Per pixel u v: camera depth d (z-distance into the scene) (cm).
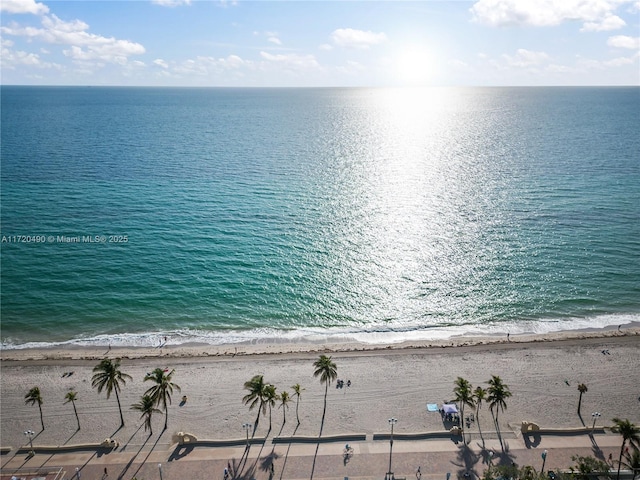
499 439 6222
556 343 8375
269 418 6606
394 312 9419
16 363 7856
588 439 6209
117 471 5712
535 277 10475
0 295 9781
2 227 12756
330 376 6656
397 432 6350
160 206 14475
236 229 12912
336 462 5853
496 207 14425
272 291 10038
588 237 12175
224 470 5700
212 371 7644
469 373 7575
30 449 6028
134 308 9450
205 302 9662
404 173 18625
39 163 18975
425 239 12306
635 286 10106
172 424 6525
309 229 12950
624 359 7912
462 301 9725
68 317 9162
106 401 6981
